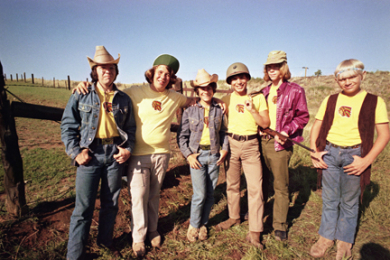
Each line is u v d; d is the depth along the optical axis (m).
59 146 5.20
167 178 3.98
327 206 2.53
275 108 2.67
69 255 2.03
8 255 2.12
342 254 2.39
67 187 3.34
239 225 2.91
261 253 2.41
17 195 2.52
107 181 2.15
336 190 2.46
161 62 2.18
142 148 2.31
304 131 7.03
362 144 2.23
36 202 2.89
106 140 2.06
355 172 2.26
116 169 2.14
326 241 2.51
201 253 2.43
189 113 2.50
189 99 2.57
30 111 2.50
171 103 2.37
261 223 2.59
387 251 2.50
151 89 2.32
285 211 2.67
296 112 2.61
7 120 2.40
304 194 3.77
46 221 2.62
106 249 2.27
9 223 2.43
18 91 15.02
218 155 2.57
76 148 1.96
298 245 2.61
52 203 2.94
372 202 3.35
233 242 2.61
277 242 2.61
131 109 2.21
